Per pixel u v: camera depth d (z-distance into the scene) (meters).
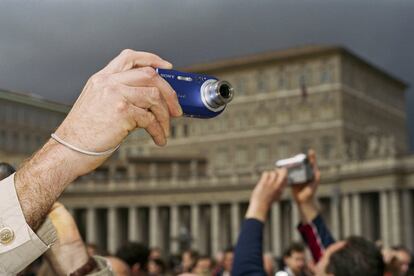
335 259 4.75
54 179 2.16
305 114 112.31
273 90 114.44
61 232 3.56
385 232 89.00
